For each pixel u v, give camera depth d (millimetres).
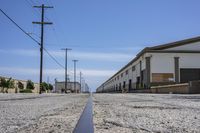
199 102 18812
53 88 135125
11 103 17281
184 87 46688
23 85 89375
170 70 67688
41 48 46188
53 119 8633
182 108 13469
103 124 7457
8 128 6727
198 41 69250
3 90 72062
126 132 6199
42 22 46719
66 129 6500
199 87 44469
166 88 55250
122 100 22500
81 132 5203
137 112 11227
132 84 87750
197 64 68250
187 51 68062
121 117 9305
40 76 46188
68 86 127250
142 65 72125
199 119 8781
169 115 10062
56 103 18172
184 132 6266
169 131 6391
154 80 67125
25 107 13945
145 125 7344
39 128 6680
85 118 7688
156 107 14117
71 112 11242
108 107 14141
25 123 7660
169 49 68562
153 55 67750
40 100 22547
